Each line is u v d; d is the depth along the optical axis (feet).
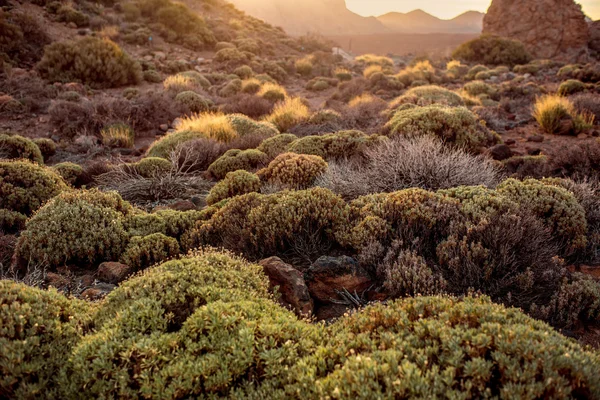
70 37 71.15
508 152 26.50
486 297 8.99
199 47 90.63
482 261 12.24
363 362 6.82
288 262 14.23
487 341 6.90
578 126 32.04
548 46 103.40
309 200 15.37
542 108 34.42
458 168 19.21
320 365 7.48
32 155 30.22
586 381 6.32
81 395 7.19
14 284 9.28
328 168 21.11
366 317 8.75
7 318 8.18
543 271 12.17
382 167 20.11
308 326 8.73
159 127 44.37
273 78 81.30
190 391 7.20
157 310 8.82
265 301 9.86
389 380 6.31
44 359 7.92
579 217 14.78
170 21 91.66
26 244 15.30
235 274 10.94
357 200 16.52
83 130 39.88
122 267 14.48
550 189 15.84
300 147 26.76
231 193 21.12
